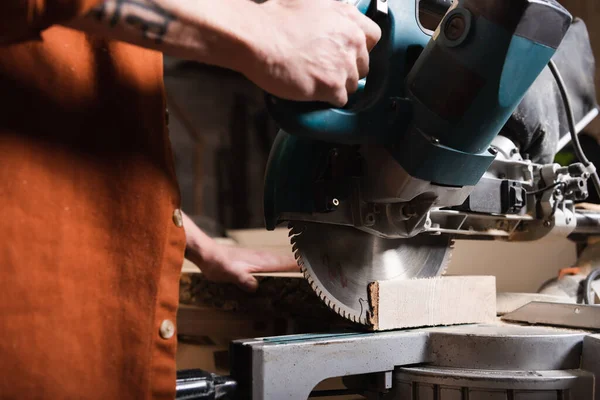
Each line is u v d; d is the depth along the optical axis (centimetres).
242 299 124
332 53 64
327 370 73
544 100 121
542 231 113
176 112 403
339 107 72
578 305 88
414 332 82
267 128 419
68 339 55
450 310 92
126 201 61
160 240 62
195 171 409
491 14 69
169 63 378
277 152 87
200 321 135
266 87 61
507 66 69
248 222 412
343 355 74
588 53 144
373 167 83
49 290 55
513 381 72
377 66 81
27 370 53
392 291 85
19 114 55
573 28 143
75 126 59
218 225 356
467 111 72
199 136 409
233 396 70
